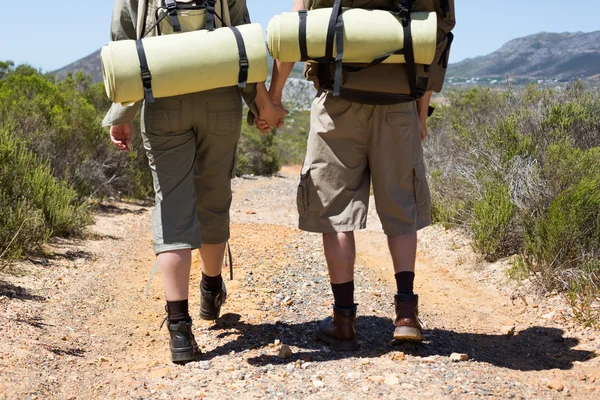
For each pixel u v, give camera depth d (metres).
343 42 2.97
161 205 3.25
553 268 4.68
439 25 3.18
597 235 4.71
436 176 7.80
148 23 3.22
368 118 3.19
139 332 3.94
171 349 3.27
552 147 5.73
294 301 4.44
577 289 4.24
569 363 3.23
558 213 4.80
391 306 4.29
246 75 3.05
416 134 3.28
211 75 3.01
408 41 2.98
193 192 3.30
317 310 4.21
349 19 2.98
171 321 3.25
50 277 4.94
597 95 7.64
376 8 3.10
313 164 3.24
